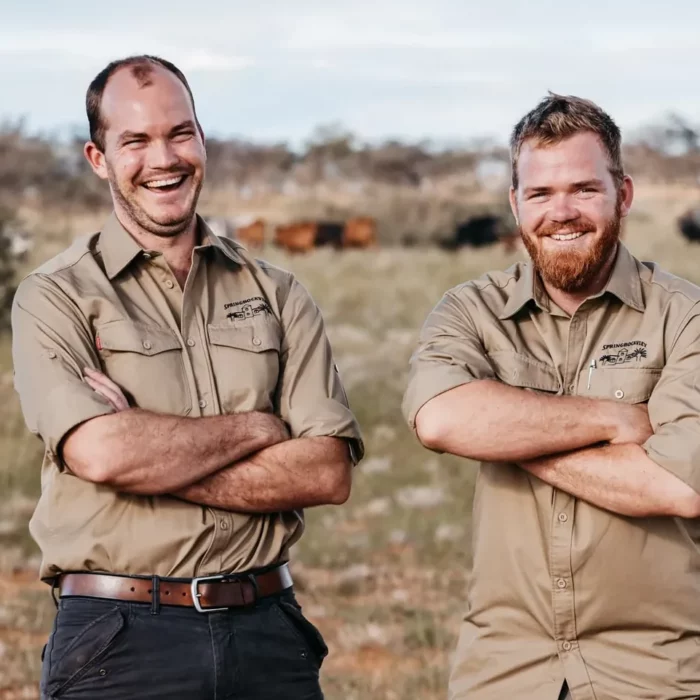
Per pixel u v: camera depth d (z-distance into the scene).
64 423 4.60
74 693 4.55
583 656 4.43
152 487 4.61
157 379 4.80
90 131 5.02
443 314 4.80
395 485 13.58
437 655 8.62
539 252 4.53
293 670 4.83
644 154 80.25
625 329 4.64
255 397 4.91
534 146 4.49
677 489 4.32
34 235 29.23
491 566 4.55
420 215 55.53
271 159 84.88
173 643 4.59
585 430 4.44
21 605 9.60
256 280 5.11
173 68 5.01
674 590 4.44
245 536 4.79
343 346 21.33
